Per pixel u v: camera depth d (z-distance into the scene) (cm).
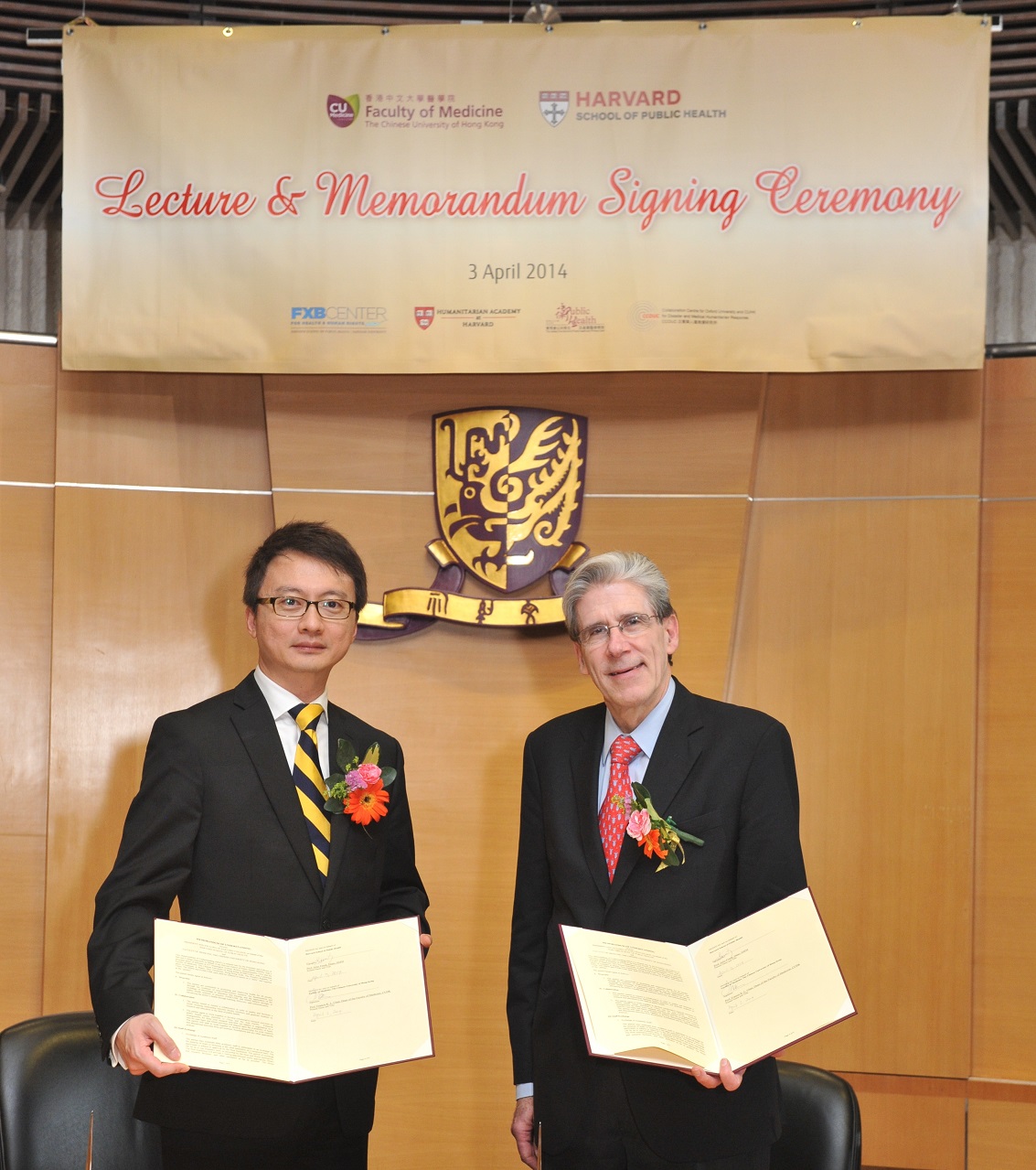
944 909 348
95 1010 198
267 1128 208
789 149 325
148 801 219
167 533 367
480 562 354
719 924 211
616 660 220
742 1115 202
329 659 233
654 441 356
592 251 328
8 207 412
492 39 329
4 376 371
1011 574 361
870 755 356
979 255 321
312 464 359
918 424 361
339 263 330
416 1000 205
